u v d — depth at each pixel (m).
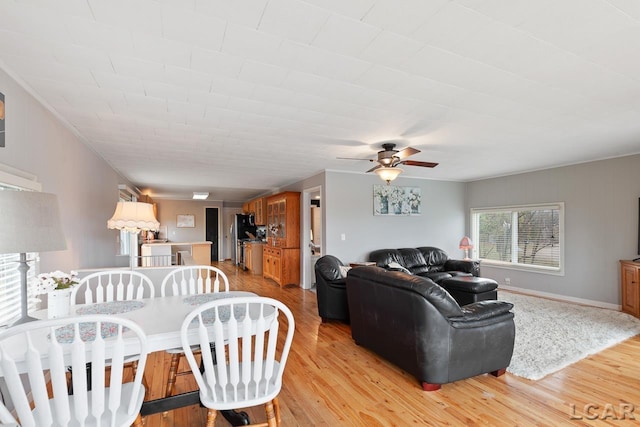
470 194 6.98
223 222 11.50
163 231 10.52
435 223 6.67
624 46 1.76
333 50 1.81
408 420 2.04
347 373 2.69
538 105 2.62
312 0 1.40
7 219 1.39
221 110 2.71
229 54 1.85
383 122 3.04
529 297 5.38
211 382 1.50
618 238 4.59
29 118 2.26
